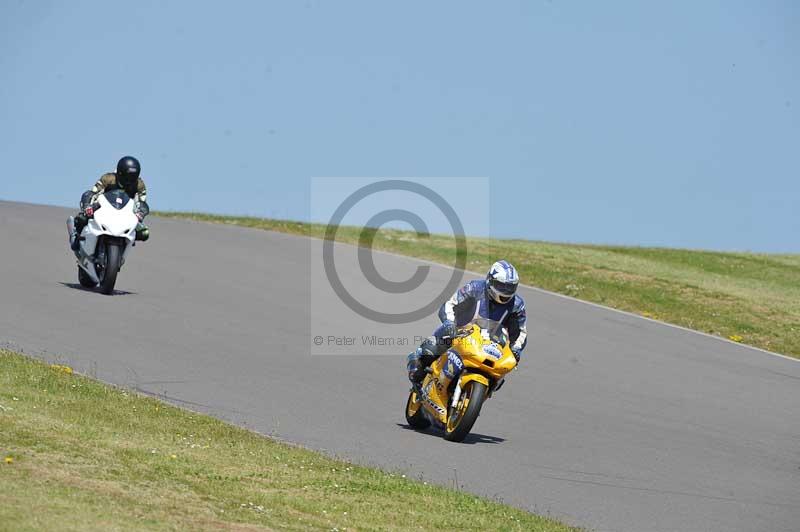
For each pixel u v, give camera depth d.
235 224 118.06
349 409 47.91
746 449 48.12
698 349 73.50
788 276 124.81
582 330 76.19
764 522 36.25
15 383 40.38
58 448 32.12
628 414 53.28
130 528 25.77
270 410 45.50
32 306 61.47
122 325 59.53
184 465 33.34
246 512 29.23
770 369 69.06
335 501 32.16
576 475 40.53
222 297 72.88
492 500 35.44
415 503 33.19
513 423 49.22
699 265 127.38
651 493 38.91
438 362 44.59
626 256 125.19
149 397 43.44
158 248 92.62
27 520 24.89
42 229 96.94
